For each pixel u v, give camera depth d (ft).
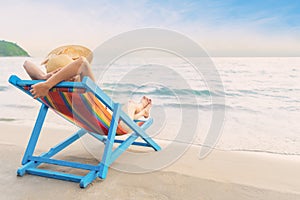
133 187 7.78
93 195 7.28
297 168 9.70
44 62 8.82
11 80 7.91
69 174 8.25
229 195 7.41
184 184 8.04
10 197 7.13
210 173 9.00
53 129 14.98
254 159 10.67
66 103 8.11
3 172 8.70
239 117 19.81
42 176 8.43
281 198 7.30
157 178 8.43
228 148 12.80
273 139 14.58
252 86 28.17
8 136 13.33
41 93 7.52
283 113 20.83
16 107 23.22
